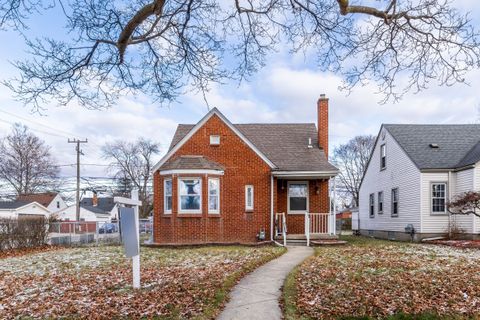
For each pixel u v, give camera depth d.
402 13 6.18
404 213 22.52
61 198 56.88
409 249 15.02
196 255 13.23
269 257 12.24
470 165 19.12
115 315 6.30
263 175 17.84
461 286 7.83
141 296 7.37
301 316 6.16
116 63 6.57
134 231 8.14
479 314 6.17
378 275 9.00
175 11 6.41
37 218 21.11
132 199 8.16
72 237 24.12
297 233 19.12
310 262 11.27
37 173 53.19
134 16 5.68
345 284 8.09
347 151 58.25
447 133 23.55
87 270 10.84
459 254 13.33
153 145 58.31
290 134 21.66
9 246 19.33
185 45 7.01
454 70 6.69
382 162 26.17
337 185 58.62
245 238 17.41
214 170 17.08
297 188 19.47
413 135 23.56
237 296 7.36
